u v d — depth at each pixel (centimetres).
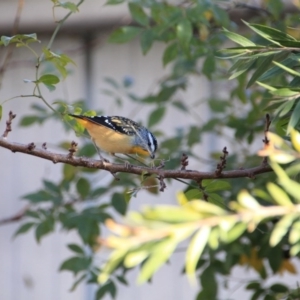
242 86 973
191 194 691
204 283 937
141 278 326
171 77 1191
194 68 1188
